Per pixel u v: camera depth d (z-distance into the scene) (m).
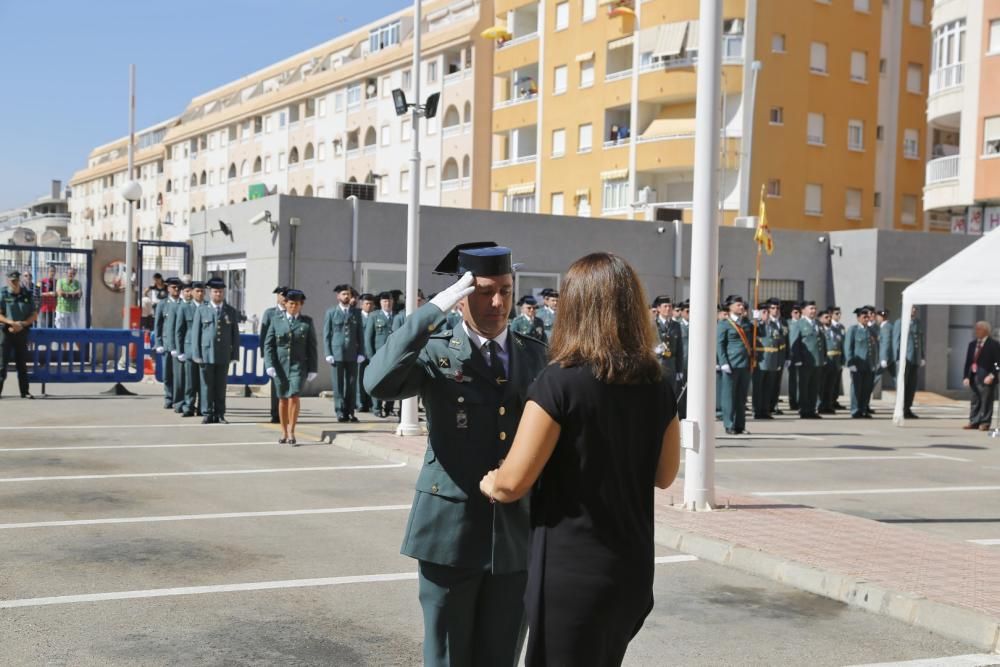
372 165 60.09
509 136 51.34
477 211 23.41
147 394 21.50
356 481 11.20
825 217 43.06
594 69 45.00
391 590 6.79
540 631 3.29
